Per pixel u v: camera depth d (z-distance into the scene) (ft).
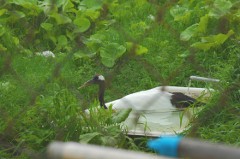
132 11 46.01
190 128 26.48
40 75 33.55
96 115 26.86
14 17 40.86
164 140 8.64
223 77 30.17
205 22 38.01
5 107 28.22
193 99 30.19
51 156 8.43
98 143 24.93
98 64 38.32
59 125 26.12
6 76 32.14
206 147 8.52
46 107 26.78
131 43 36.86
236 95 27.76
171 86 33.12
